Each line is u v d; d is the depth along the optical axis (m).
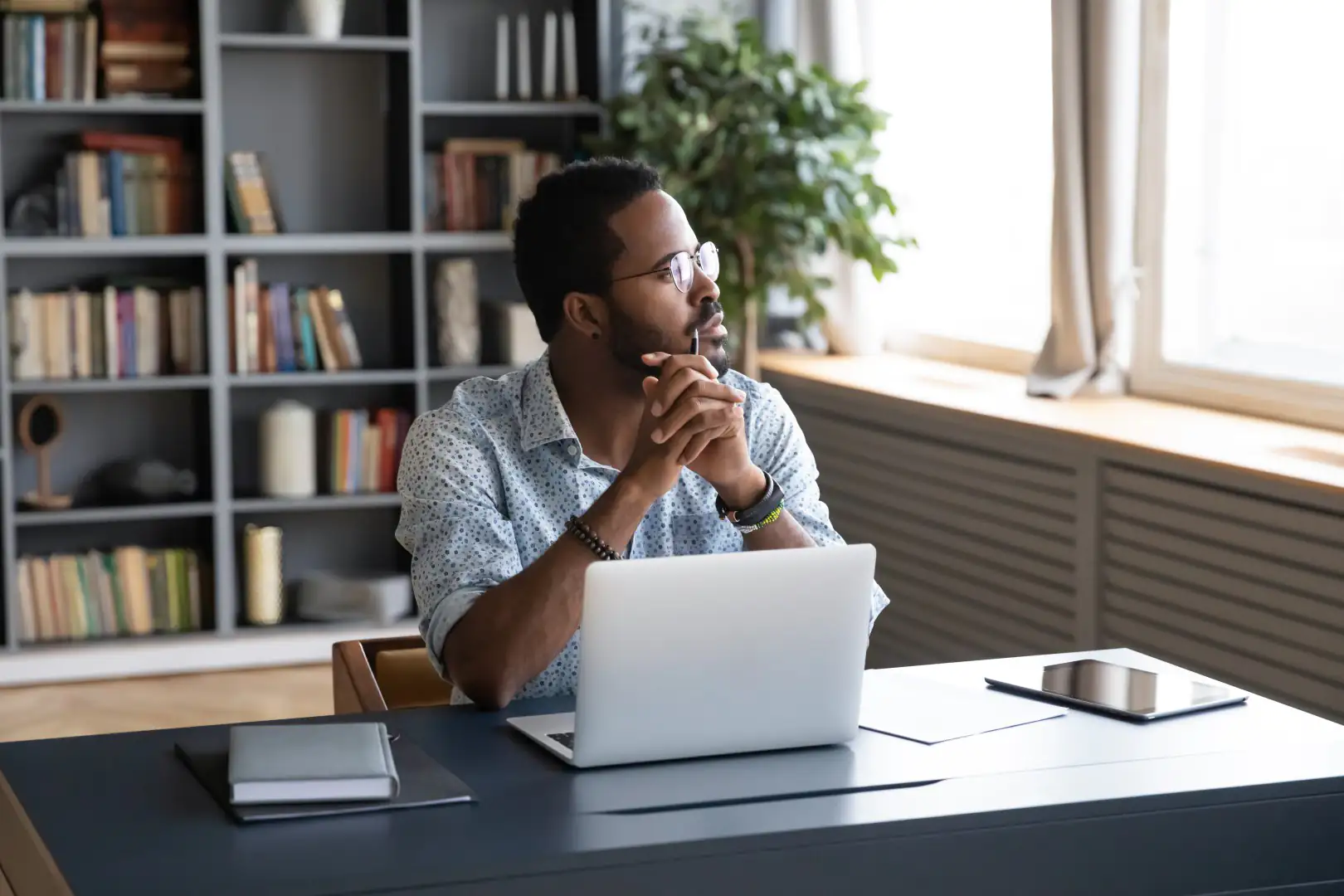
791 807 1.41
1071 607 3.49
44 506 4.55
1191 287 3.80
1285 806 1.50
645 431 1.76
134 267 4.79
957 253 4.80
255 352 4.68
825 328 5.03
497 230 4.89
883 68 4.98
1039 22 4.34
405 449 1.97
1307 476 2.80
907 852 1.38
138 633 4.66
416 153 4.69
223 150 4.83
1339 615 2.77
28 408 4.51
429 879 1.26
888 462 4.18
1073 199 3.80
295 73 4.88
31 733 4.01
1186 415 3.60
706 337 1.92
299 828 1.35
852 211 4.45
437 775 1.48
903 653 4.23
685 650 1.51
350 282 5.01
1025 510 3.63
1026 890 1.42
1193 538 3.11
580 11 5.01
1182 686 1.84
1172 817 1.46
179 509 4.60
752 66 4.52
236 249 4.57
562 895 1.29
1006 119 4.52
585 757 1.51
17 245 4.39
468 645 1.73
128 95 4.52
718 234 4.52
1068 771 1.52
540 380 1.97
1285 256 3.55
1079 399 3.89
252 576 4.74
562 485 1.96
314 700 4.31
